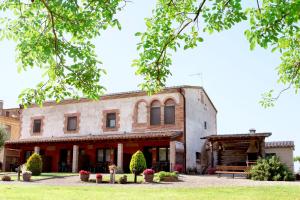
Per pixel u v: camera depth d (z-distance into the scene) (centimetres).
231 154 2758
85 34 802
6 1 750
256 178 1958
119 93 2881
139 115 2769
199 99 2916
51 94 806
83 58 802
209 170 2425
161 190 1402
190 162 2583
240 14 748
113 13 736
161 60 872
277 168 1948
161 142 2577
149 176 1812
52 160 2964
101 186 1619
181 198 1121
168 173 1864
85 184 1758
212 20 797
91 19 748
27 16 773
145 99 2775
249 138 2370
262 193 1272
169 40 830
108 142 2638
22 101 786
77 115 3030
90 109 2988
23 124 3266
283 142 2773
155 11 867
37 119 3212
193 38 839
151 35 844
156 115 2716
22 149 3109
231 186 1580
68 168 2858
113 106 2894
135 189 1445
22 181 1892
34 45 752
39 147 2897
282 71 1134
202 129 2955
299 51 1076
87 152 2856
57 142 2788
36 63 780
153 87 909
